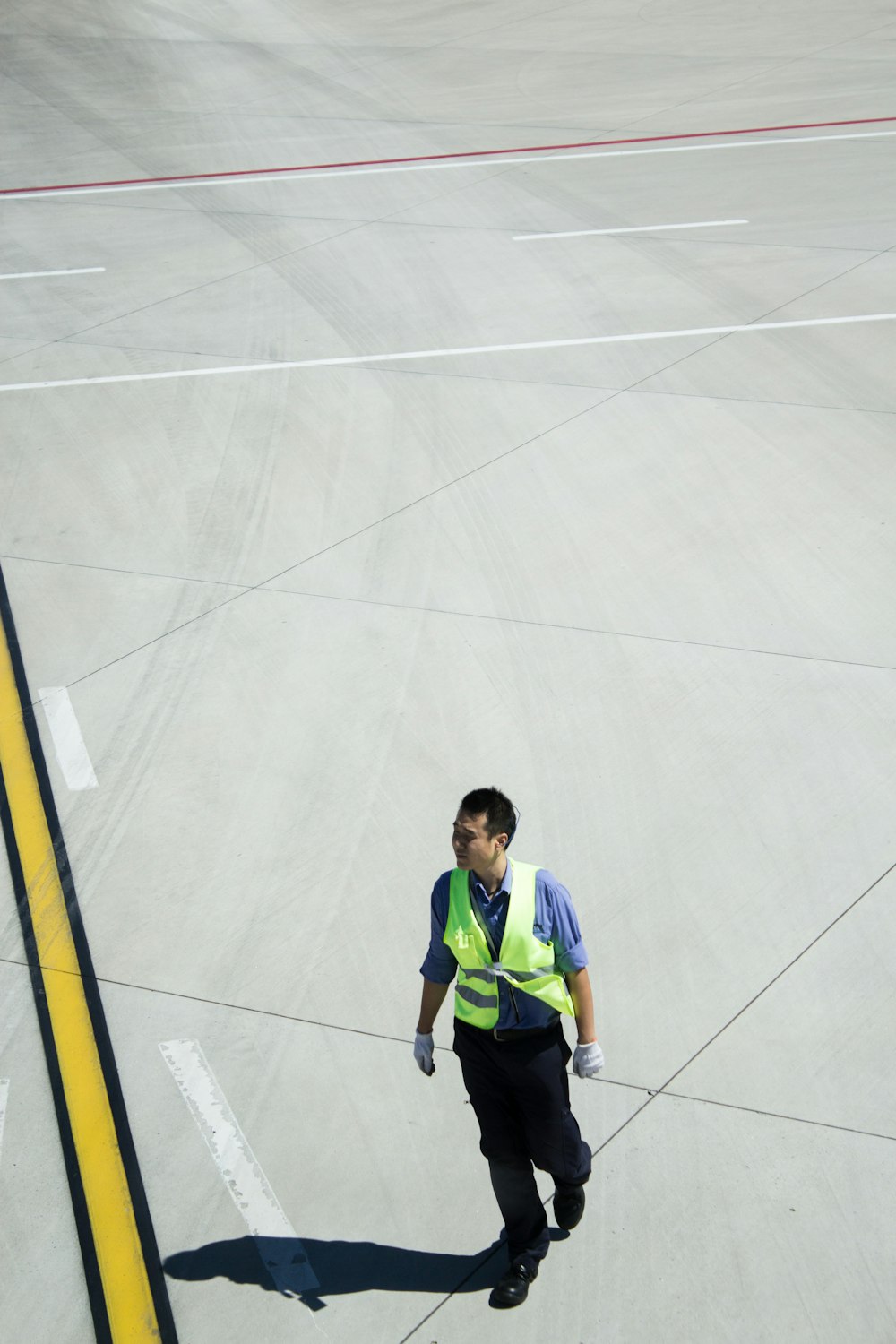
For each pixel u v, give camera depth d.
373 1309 5.00
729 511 10.55
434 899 4.77
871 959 6.43
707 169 19.33
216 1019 6.32
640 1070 5.91
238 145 21.97
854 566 9.71
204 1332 4.96
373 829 7.46
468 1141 5.66
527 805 7.55
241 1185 5.51
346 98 24.61
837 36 26.92
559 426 12.12
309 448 11.95
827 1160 5.46
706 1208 5.30
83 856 7.41
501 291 15.30
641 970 6.43
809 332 13.74
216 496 11.23
